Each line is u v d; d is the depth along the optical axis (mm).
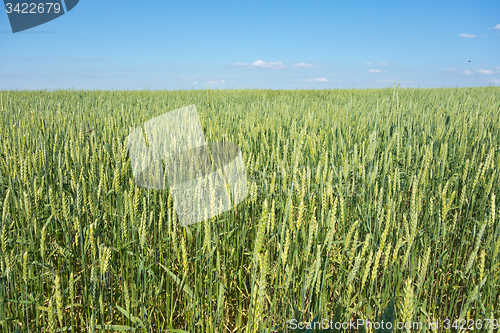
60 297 1137
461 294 2143
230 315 2172
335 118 5266
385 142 3938
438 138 4020
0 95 10781
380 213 1998
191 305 1782
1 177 2846
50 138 4086
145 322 1798
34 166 2596
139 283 1888
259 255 1234
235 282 2182
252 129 4105
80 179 2428
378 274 2137
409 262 2018
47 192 2568
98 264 1839
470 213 2582
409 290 1083
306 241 2020
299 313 1540
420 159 3580
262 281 1185
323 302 1684
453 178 2922
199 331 1805
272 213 1684
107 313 1892
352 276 1451
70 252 1933
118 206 2156
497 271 1913
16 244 2119
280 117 5504
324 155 2469
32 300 1680
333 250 2168
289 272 1510
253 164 2945
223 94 13188
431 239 2236
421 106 7379
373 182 2582
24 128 4297
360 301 1687
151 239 2135
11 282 1562
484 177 2766
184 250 1619
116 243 2252
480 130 3975
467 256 2426
